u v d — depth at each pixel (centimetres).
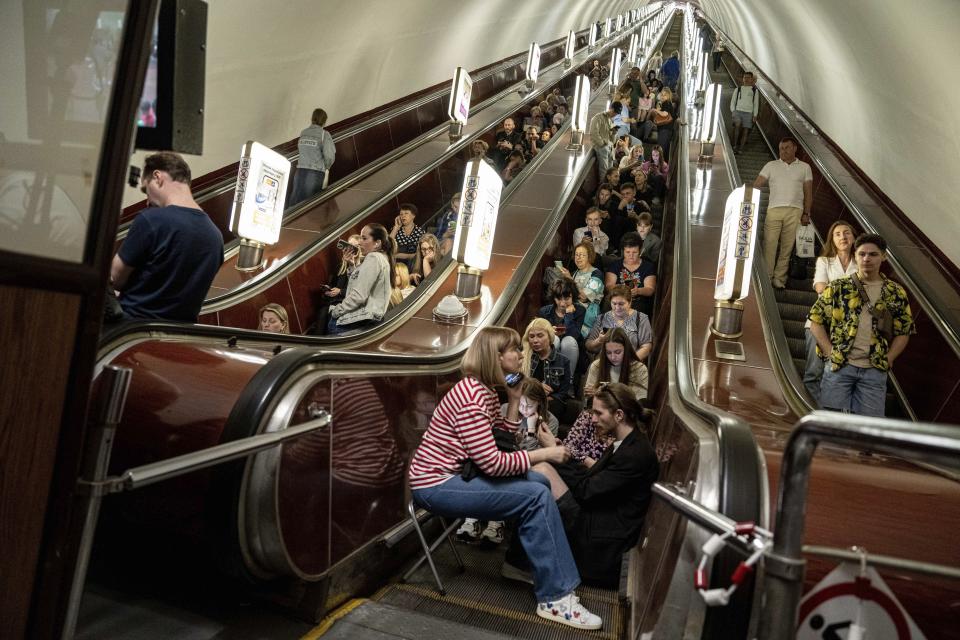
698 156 1098
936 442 116
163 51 230
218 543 269
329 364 331
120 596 289
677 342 535
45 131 163
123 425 292
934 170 827
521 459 345
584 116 1208
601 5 3089
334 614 307
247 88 968
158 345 320
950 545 211
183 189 365
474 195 675
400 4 1280
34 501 160
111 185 172
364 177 1008
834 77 1249
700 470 248
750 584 210
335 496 317
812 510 221
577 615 328
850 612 199
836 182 972
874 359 458
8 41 160
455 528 452
